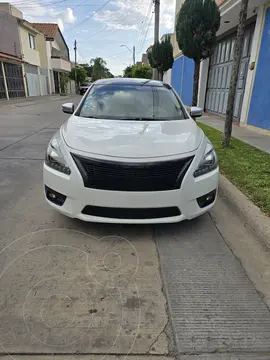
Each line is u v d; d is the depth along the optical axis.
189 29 7.31
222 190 3.84
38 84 29.42
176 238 2.78
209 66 13.77
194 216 2.71
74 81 46.41
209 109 13.85
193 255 2.52
